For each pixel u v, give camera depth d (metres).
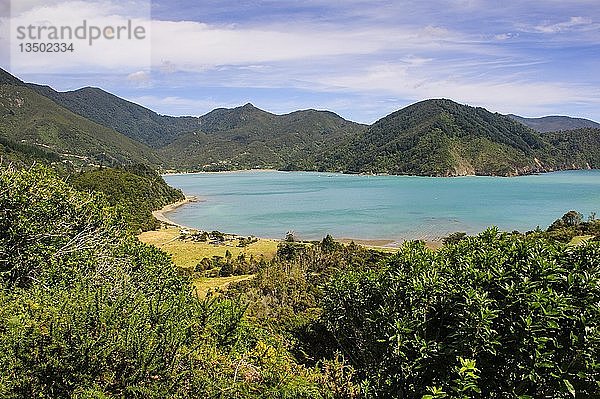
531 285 9.54
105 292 7.45
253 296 27.11
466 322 9.21
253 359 9.34
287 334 15.09
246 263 56.56
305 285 29.39
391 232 85.69
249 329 11.27
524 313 9.12
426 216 103.62
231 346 9.74
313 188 182.50
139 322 7.02
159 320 7.44
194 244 77.94
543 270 9.99
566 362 8.75
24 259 12.88
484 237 14.43
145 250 21.67
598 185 173.50
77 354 6.20
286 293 26.66
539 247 11.75
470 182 193.75
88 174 103.88
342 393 9.62
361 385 9.84
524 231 82.44
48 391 6.03
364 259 45.00
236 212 119.75
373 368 10.85
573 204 120.06
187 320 8.30
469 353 9.17
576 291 9.79
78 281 10.91
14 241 13.22
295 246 63.38
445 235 80.56
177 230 93.31
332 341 14.57
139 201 105.56
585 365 8.50
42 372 6.05
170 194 135.12
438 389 8.43
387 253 53.34
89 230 17.30
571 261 11.29
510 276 10.22
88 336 6.39
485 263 11.30
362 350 12.04
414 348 9.85
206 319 10.32
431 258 13.00
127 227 24.14
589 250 11.63
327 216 108.56
